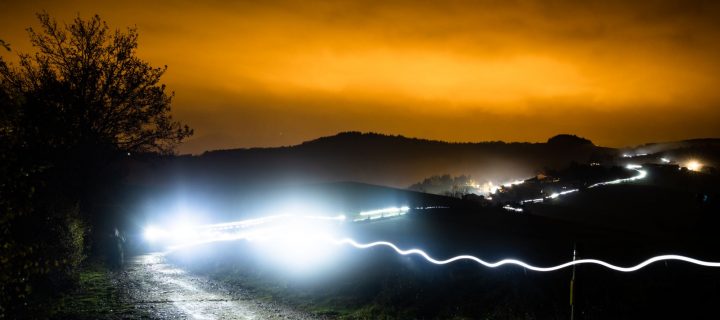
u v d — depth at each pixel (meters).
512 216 38.78
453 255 20.86
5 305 9.43
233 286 19.53
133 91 27.98
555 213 44.84
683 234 30.88
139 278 20.23
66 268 15.72
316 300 16.91
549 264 18.16
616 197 52.59
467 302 14.73
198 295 17.41
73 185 24.98
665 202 48.59
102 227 26.84
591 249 19.84
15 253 8.35
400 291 16.16
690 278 14.03
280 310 15.64
